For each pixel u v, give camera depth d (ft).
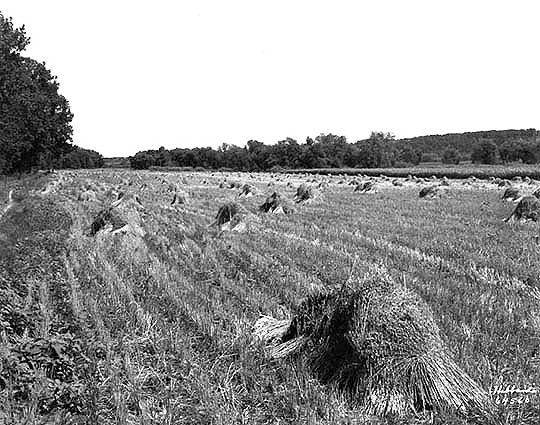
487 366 24.50
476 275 41.14
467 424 20.21
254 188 135.74
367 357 22.40
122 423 20.07
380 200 112.06
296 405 21.17
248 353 25.62
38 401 21.68
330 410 20.89
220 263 46.47
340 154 397.80
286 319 30.60
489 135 517.14
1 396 21.65
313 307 26.58
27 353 24.70
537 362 25.72
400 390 21.84
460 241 56.08
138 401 21.75
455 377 22.34
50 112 232.73
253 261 46.37
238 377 24.06
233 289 37.42
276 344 27.27
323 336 24.97
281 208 86.63
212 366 24.80
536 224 70.03
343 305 24.82
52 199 115.34
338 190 150.61
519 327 29.76
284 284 38.50
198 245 55.62
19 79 171.73
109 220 61.31
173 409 21.06
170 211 93.04
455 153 407.85
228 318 31.07
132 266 45.06
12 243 57.26
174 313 32.14
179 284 39.09
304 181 207.21
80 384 22.89
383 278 25.20
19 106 171.94
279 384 23.13
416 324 22.71
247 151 435.94
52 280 39.70
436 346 22.74
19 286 37.42
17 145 175.94
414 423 20.44
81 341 26.78
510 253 49.65
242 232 64.39
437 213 85.25
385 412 21.31
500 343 27.35
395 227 67.51
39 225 71.41
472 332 28.63
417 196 124.47
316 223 72.59
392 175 275.39
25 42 170.50
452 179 222.89
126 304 33.40
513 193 109.09
